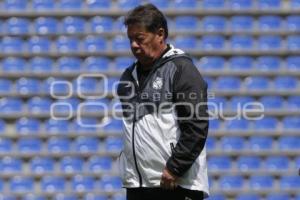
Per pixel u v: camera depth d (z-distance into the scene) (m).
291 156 39.56
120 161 12.19
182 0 45.16
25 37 43.72
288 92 41.66
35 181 38.56
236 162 39.31
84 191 38.06
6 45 43.31
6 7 44.66
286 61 43.19
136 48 11.70
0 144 39.59
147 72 11.90
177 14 44.66
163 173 11.37
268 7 45.03
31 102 41.19
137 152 11.65
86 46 43.50
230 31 44.03
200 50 43.22
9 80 41.91
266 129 40.38
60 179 38.59
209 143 39.69
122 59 42.97
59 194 38.06
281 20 44.72
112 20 44.53
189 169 11.54
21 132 40.16
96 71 42.31
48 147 39.59
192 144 11.29
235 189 38.34
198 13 44.75
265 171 38.94
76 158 39.28
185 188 11.53
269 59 43.09
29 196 38.09
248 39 43.91
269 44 43.78
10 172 38.78
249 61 42.97
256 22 44.66
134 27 11.70
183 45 43.47
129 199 11.98
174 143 11.50
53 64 42.69
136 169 11.74
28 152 39.41
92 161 39.16
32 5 44.84
